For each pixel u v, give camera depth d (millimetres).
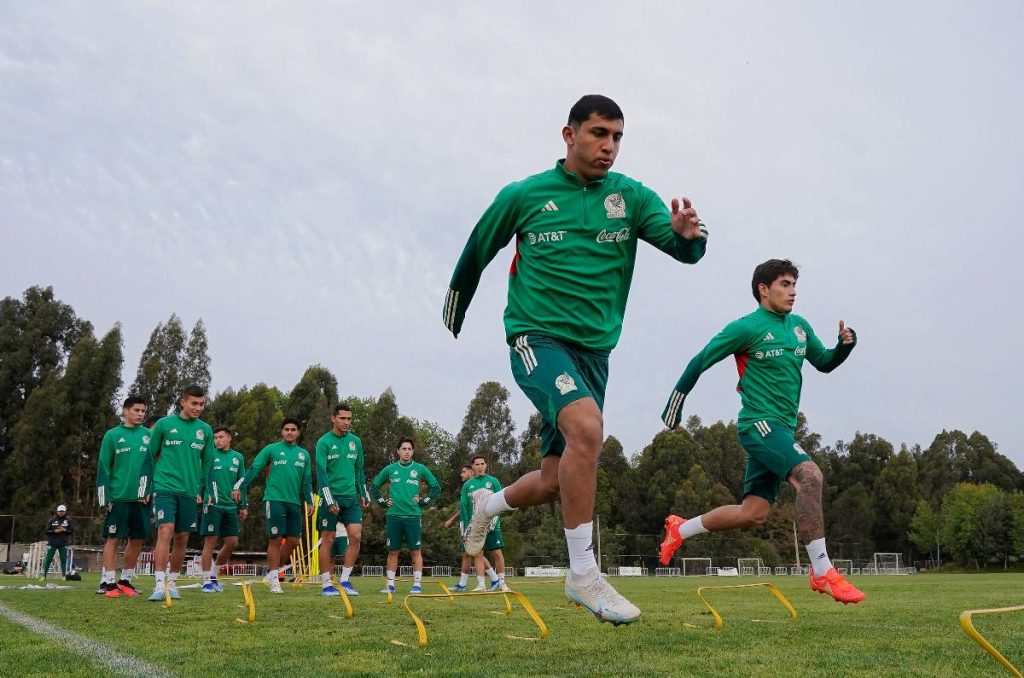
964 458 85250
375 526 44594
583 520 3508
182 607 7188
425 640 4238
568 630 5121
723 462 69250
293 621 5711
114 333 49844
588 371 3930
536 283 3906
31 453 46156
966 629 2508
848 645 4285
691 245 3639
